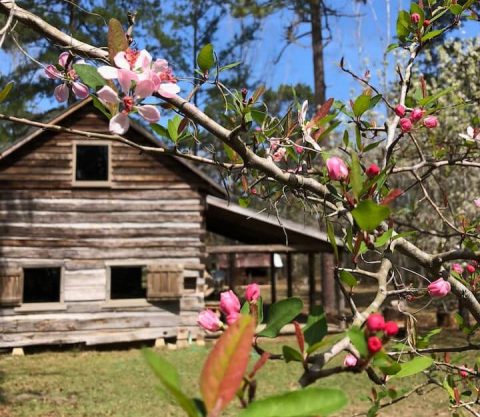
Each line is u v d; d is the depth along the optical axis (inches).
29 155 460.1
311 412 28.4
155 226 473.1
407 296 70.1
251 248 489.4
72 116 463.8
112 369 385.1
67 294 458.0
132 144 67.2
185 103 62.1
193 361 398.0
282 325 41.1
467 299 74.3
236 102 70.0
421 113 76.6
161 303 472.4
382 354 37.0
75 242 461.4
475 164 86.4
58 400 305.0
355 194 48.7
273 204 88.7
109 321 462.9
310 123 72.9
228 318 41.2
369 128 84.2
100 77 55.2
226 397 26.5
